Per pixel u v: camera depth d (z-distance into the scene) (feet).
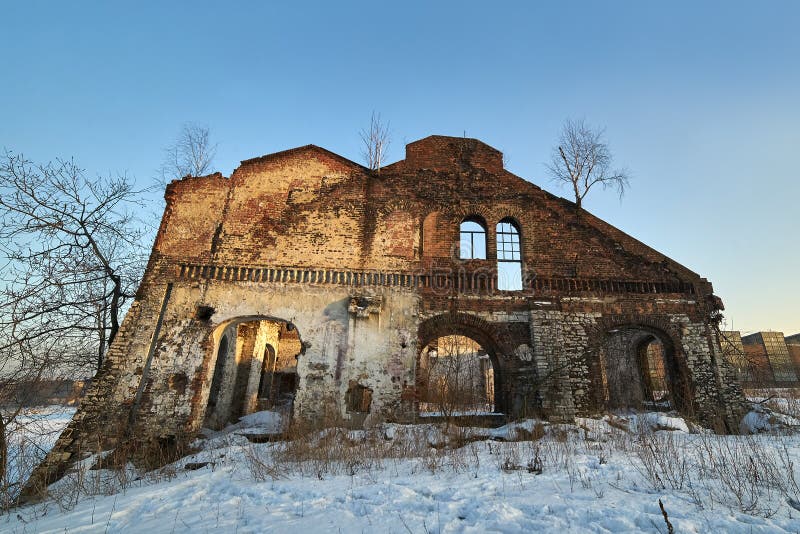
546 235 53.47
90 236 50.34
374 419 44.29
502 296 50.31
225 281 48.80
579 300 50.44
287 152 55.83
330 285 49.47
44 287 43.86
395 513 20.11
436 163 56.70
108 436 41.16
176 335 46.14
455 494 22.62
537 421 42.32
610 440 38.88
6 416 38.45
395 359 46.78
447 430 40.04
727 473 23.00
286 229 51.62
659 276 52.49
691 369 48.60
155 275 48.44
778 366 135.64
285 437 41.60
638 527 16.92
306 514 20.66
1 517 28.17
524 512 19.43
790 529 16.06
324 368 46.09
